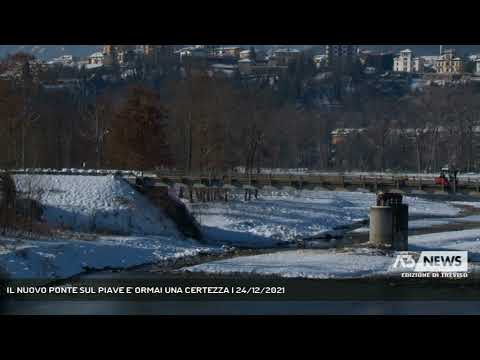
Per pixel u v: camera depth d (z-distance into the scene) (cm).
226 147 18188
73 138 19550
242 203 14888
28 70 16750
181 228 12138
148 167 16775
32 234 9800
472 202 19150
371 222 10738
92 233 10775
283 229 12938
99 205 11594
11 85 16500
